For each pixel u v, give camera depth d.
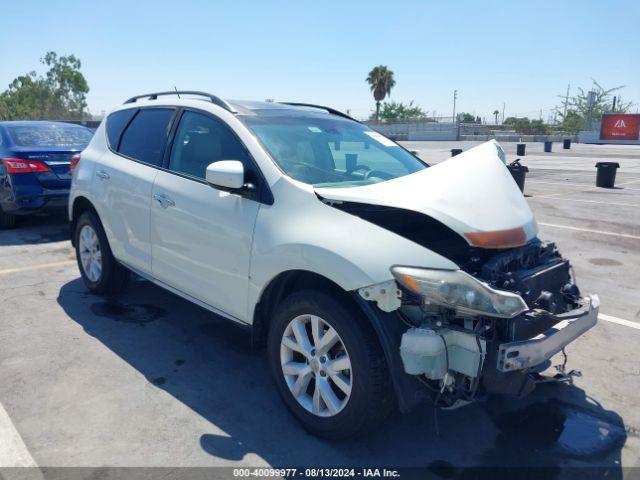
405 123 56.34
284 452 3.01
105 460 2.88
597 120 60.34
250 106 4.06
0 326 4.55
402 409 2.74
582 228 9.27
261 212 3.31
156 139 4.38
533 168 22.16
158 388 3.63
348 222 2.95
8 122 8.36
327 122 4.28
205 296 3.77
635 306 5.45
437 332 2.70
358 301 2.79
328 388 3.04
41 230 8.17
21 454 2.90
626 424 3.37
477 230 2.84
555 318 2.95
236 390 3.64
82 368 3.87
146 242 4.28
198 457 2.93
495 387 2.71
